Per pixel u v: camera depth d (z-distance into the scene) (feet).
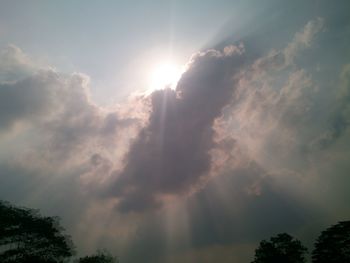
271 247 193.47
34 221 142.72
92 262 158.92
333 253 176.55
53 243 143.43
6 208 140.46
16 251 134.31
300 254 189.78
